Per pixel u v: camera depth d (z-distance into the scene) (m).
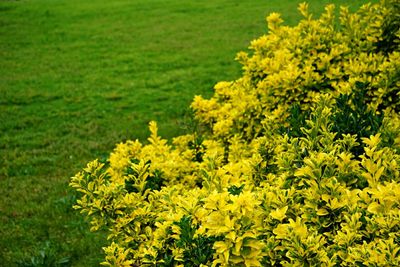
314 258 2.49
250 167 3.67
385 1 5.53
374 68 4.93
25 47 16.64
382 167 2.85
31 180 7.51
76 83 12.64
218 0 23.19
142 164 3.72
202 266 2.52
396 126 3.52
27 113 10.62
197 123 6.61
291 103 5.11
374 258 2.33
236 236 2.46
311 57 5.37
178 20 19.72
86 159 8.22
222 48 15.20
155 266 2.92
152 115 10.22
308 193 2.83
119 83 12.52
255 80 5.88
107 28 19.02
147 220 3.46
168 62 14.10
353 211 2.72
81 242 5.86
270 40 6.16
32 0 25.92
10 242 5.91
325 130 3.41
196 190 3.25
